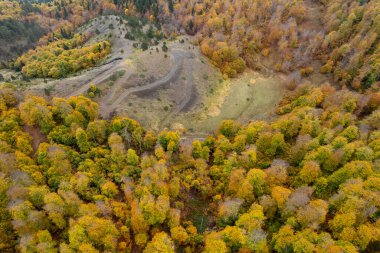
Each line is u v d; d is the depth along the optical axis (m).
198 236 80.06
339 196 77.44
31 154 98.00
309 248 64.94
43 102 110.56
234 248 74.38
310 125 109.06
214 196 92.94
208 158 108.25
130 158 97.56
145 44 165.00
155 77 148.25
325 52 178.50
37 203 79.25
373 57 151.25
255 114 147.50
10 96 113.12
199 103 145.50
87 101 115.75
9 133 100.62
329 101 131.00
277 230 78.38
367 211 72.38
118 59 157.88
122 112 126.38
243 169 93.12
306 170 88.56
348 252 62.47
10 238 74.44
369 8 177.62
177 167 102.00
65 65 159.38
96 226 72.19
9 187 79.88
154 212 78.81
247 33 189.75
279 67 176.12
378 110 117.19
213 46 176.88
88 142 102.31
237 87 162.12
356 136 103.94
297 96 147.38
